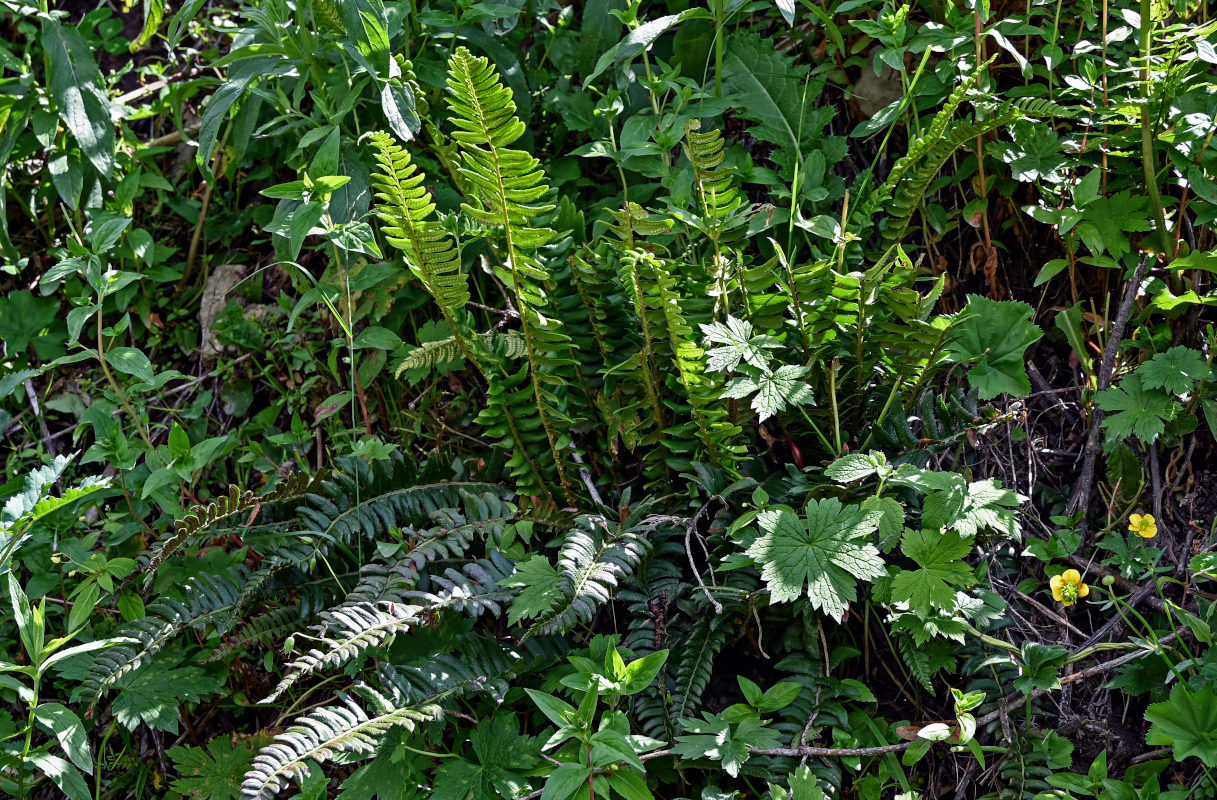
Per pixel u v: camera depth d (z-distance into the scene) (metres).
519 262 2.28
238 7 3.73
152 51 3.80
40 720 2.23
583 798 1.97
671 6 3.09
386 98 2.51
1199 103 2.62
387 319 2.95
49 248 3.42
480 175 2.16
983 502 2.18
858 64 2.96
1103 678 2.40
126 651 2.33
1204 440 2.65
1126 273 2.67
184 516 2.71
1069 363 2.82
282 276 3.32
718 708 2.43
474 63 1.97
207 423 3.18
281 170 3.46
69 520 2.78
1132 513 2.59
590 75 2.89
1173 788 2.19
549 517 2.50
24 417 3.28
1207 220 2.59
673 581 2.34
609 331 2.52
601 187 3.09
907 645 2.29
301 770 1.94
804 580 2.35
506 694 2.37
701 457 2.48
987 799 2.22
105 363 3.05
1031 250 2.88
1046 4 2.84
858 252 2.63
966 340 2.50
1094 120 2.68
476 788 2.19
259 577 2.41
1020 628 2.42
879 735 2.28
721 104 2.85
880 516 2.12
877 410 2.56
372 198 2.87
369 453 2.57
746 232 2.49
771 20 3.19
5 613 2.77
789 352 2.51
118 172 3.42
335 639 2.15
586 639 2.48
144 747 2.73
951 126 2.62
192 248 3.41
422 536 2.40
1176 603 2.49
